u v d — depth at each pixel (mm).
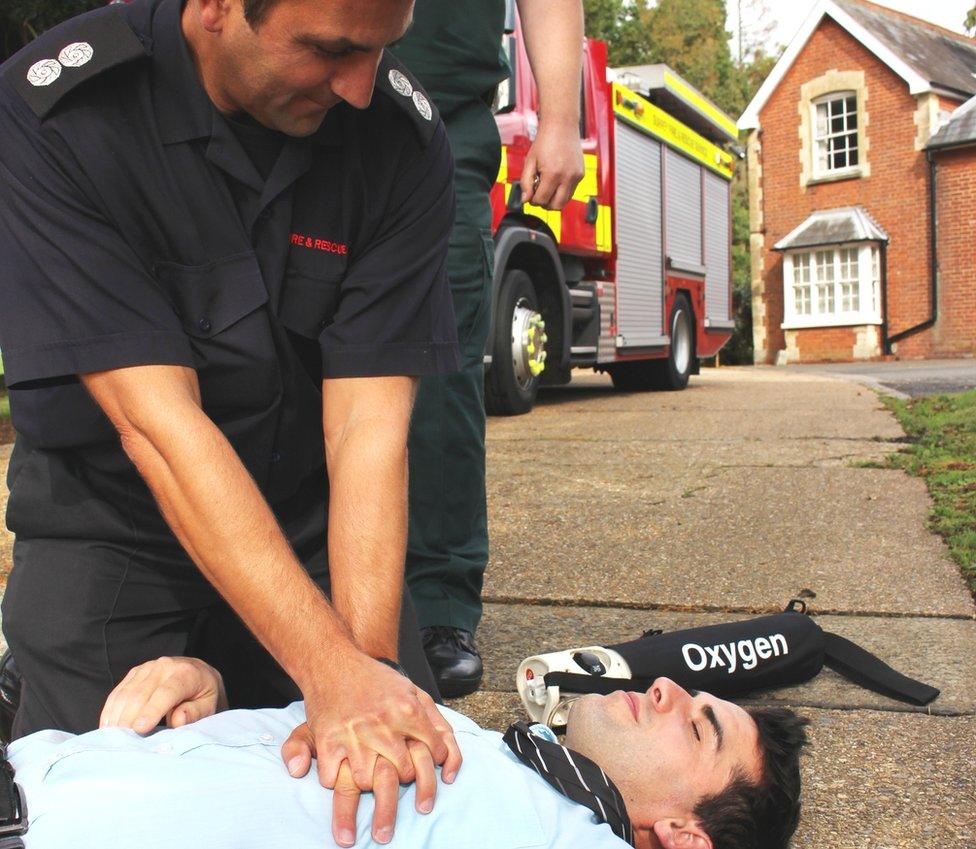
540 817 1560
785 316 24172
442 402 2611
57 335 1649
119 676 1966
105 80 1715
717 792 1901
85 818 1396
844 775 2199
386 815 1429
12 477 2041
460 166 2705
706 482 5328
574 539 4188
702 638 2559
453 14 2650
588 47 9250
